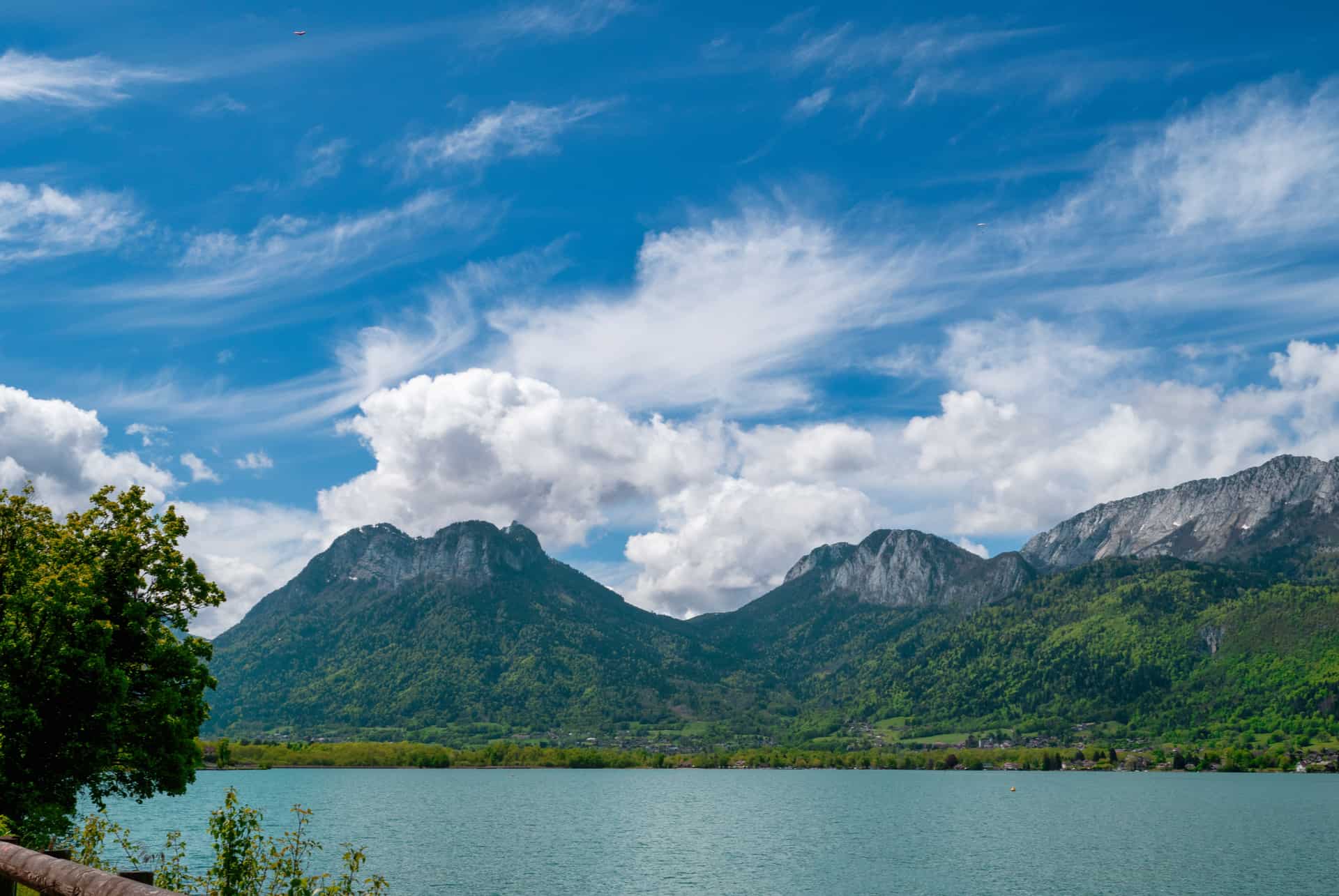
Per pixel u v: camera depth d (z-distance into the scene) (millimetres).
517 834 138000
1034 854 120125
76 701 35438
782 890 89938
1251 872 104438
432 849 116500
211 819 19562
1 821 27859
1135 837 141250
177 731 37812
